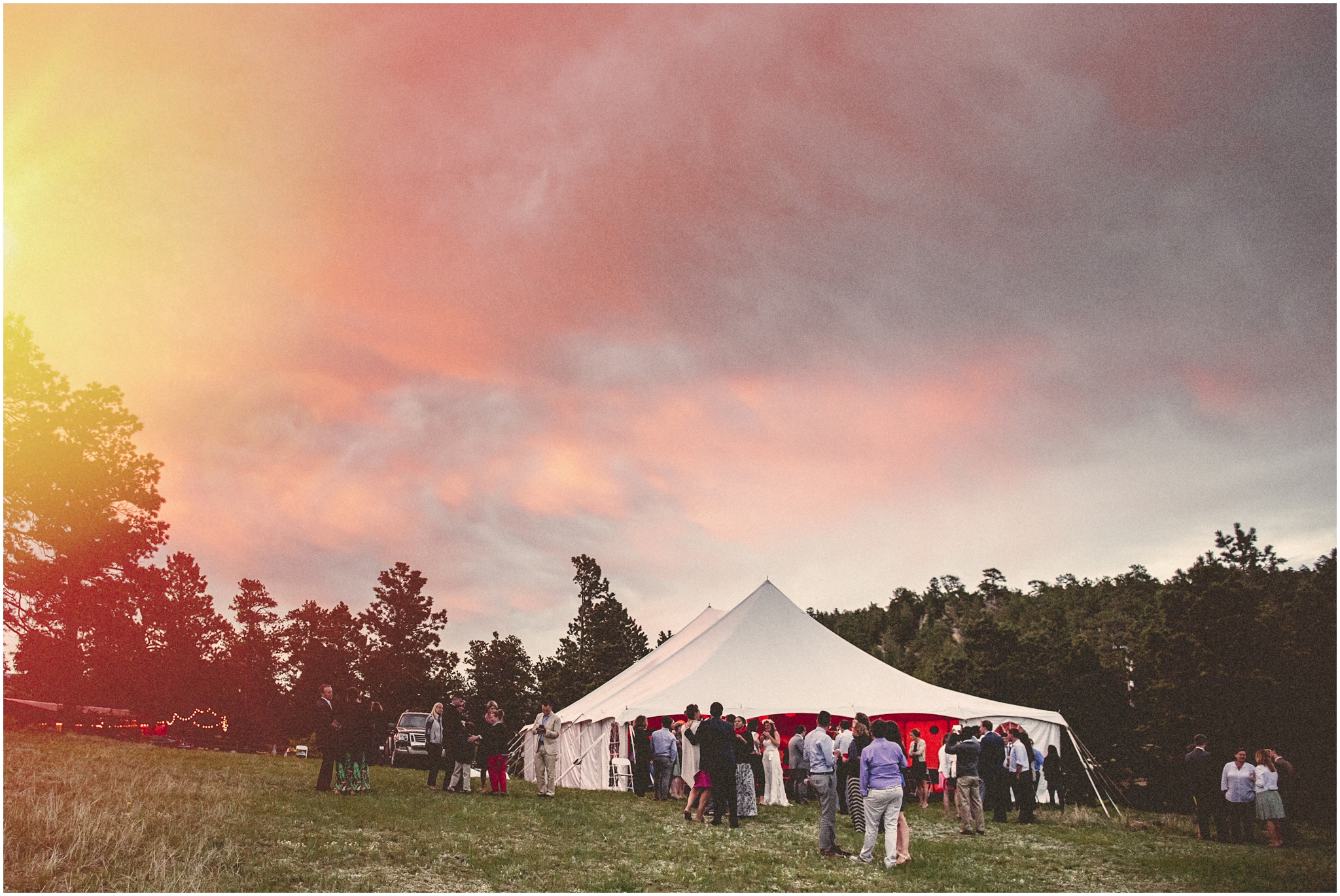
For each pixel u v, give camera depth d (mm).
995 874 8977
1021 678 31875
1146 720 27391
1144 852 10859
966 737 14328
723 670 19234
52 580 24359
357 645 57000
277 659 62562
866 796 9312
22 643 25031
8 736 15953
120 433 25812
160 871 6746
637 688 20141
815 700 18359
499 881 7656
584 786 20562
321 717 12562
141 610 27219
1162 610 27312
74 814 8062
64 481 24234
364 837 8875
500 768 14305
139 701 30359
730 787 11773
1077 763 20359
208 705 47188
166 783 11156
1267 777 12078
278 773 15242
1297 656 24109
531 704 54938
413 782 15633
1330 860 10492
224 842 8000
